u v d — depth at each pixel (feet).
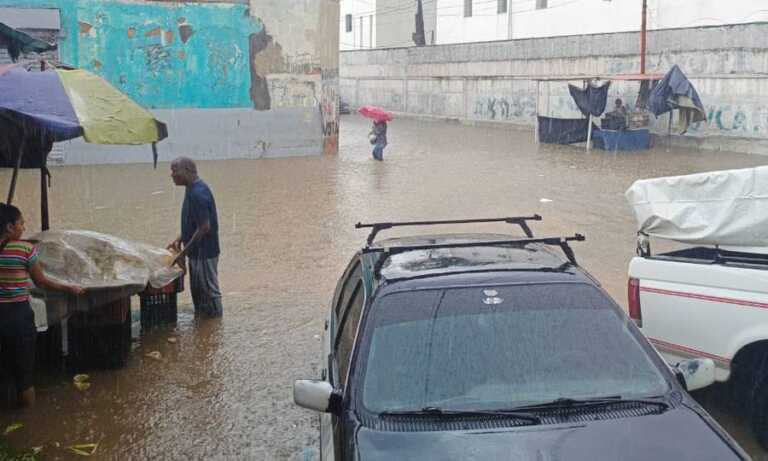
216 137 75.41
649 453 10.54
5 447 17.58
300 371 22.20
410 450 10.75
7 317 18.90
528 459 10.44
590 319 13.11
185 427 18.67
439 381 12.08
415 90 152.87
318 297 29.66
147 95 72.02
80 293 20.04
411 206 49.11
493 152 84.38
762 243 18.19
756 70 79.82
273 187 57.57
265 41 75.61
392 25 198.39
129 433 18.37
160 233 40.65
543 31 135.64
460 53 135.85
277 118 77.46
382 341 12.67
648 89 88.02
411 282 13.73
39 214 46.21
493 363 12.32
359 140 101.65
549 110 114.01
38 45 30.07
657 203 19.38
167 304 25.90
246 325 26.27
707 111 86.07
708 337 17.08
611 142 85.81
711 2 99.76
